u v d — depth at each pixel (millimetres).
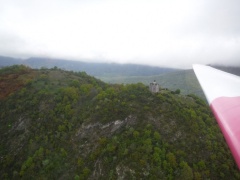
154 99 107812
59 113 114438
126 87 123812
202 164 77188
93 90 133000
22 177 89375
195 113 100188
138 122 94250
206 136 88875
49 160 94375
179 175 73625
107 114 103125
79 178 83188
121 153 83000
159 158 77250
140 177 74312
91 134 99438
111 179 77438
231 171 77312
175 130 89688
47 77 145750
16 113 116312
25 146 101750
